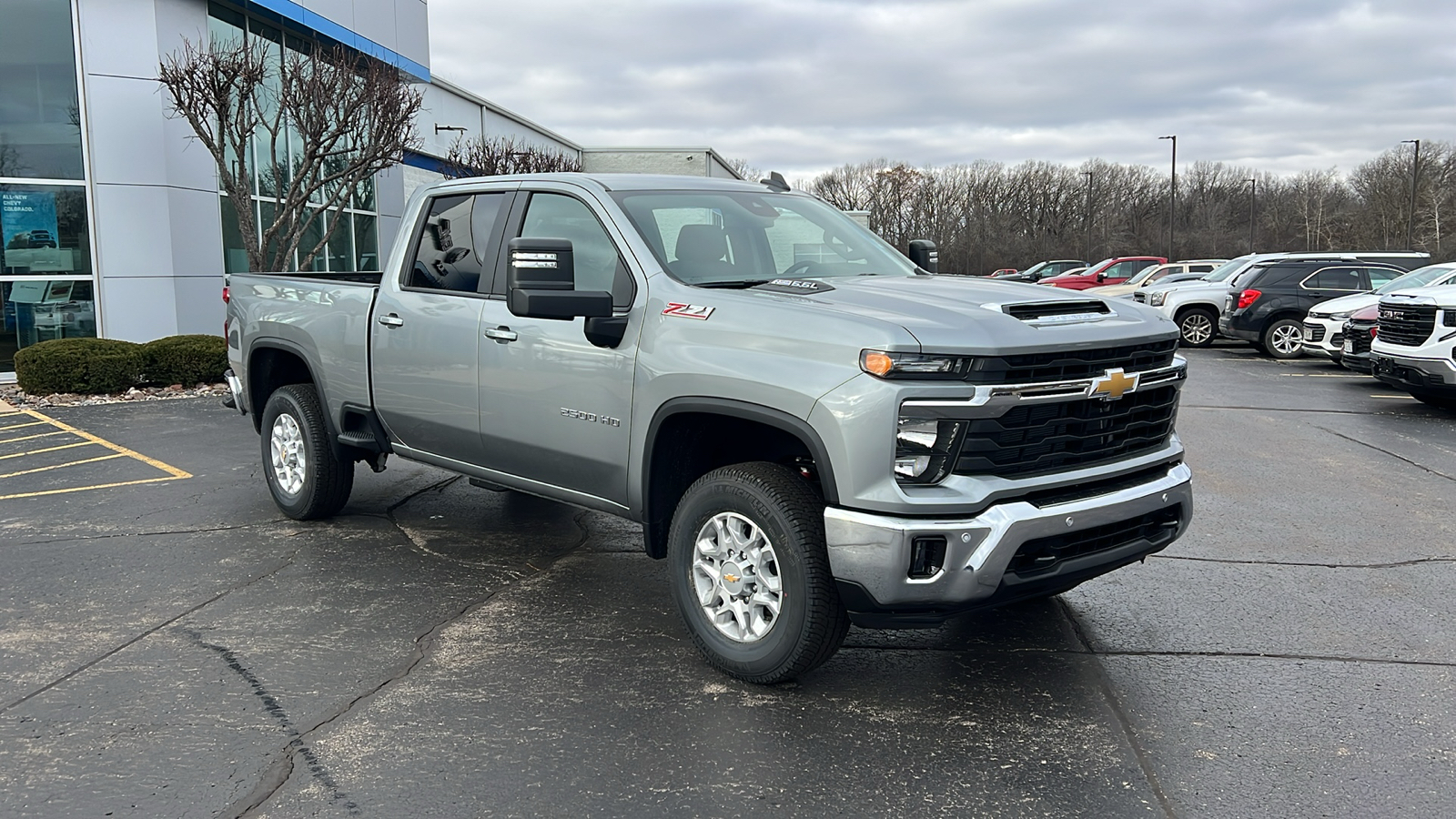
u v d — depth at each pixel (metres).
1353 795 3.03
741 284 4.19
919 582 3.29
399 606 4.70
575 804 2.97
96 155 13.14
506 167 24.05
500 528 6.10
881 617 3.42
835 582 3.48
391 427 5.40
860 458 3.29
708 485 3.81
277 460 6.26
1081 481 3.54
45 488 7.14
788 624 3.58
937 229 99.12
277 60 16.48
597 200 4.42
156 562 5.37
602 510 4.39
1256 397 12.22
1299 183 97.12
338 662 4.05
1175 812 2.94
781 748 3.33
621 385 4.08
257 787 3.06
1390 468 7.97
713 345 3.74
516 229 4.74
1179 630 4.44
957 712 3.61
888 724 3.50
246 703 3.65
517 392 4.55
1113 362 3.60
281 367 6.46
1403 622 4.53
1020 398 3.34
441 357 4.93
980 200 99.81
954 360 3.26
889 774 3.15
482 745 3.34
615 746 3.33
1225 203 99.31
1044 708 3.64
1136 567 5.38
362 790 3.05
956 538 3.25
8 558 5.44
